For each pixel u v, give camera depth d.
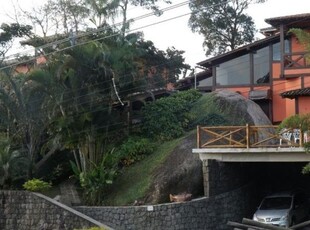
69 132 27.36
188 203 25.09
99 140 27.84
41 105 28.30
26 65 33.41
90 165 27.55
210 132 26.16
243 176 27.89
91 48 27.06
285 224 24.66
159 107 30.53
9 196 26.75
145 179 26.69
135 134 30.11
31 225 25.95
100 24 29.91
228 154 25.91
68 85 27.36
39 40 33.81
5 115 28.80
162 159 27.53
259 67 34.59
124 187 26.84
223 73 35.16
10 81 28.44
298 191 27.69
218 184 26.05
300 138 24.27
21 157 28.11
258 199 29.17
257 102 34.59
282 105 33.84
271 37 33.78
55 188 28.80
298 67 31.70
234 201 26.70
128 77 28.22
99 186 26.27
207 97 31.86
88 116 27.16
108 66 27.27
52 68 27.45
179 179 26.22
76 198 27.08
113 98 27.66
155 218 24.81
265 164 30.05
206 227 25.28
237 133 27.39
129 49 28.66
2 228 26.62
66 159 30.05
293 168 29.92
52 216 25.50
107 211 25.36
